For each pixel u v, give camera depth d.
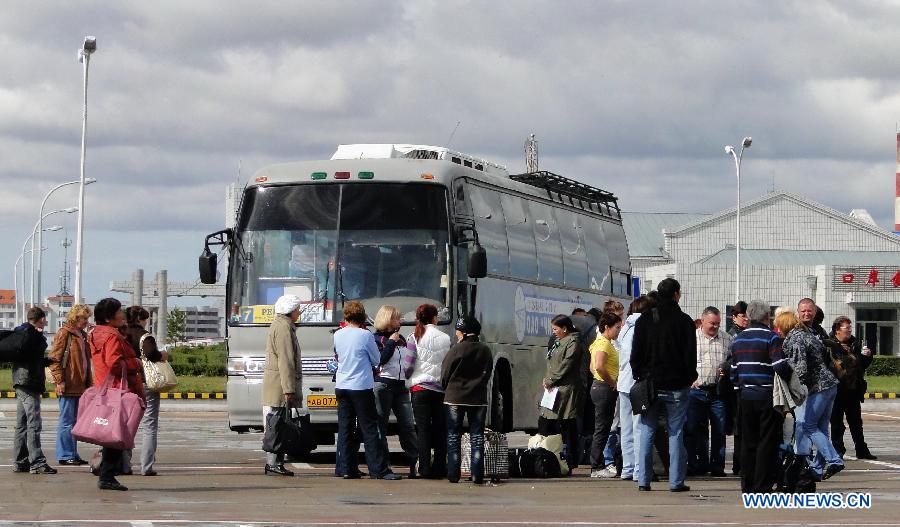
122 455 19.02
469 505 16.81
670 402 18.56
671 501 17.53
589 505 16.94
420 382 20.55
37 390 20.19
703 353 21.83
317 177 24.30
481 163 27.94
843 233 110.19
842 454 25.30
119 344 17.69
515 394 26.92
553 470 21.42
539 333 28.31
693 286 91.88
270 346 20.23
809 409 19.41
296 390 20.12
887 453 28.20
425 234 23.92
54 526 13.91
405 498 17.58
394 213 24.00
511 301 26.80
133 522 14.36
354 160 24.50
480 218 25.52
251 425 23.86
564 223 30.58
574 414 21.86
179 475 20.67
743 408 17.81
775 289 92.31
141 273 88.50
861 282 91.88
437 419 20.78
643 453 18.83
